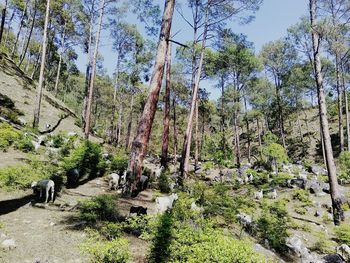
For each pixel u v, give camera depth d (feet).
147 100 34.76
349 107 140.05
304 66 109.81
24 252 17.53
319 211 48.06
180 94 110.73
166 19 36.24
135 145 34.24
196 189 36.94
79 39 121.39
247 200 45.16
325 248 31.91
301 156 130.00
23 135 48.24
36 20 122.01
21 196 27.68
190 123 62.59
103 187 37.17
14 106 69.56
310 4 49.08
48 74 163.02
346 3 47.32
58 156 43.83
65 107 102.73
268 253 26.81
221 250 16.69
